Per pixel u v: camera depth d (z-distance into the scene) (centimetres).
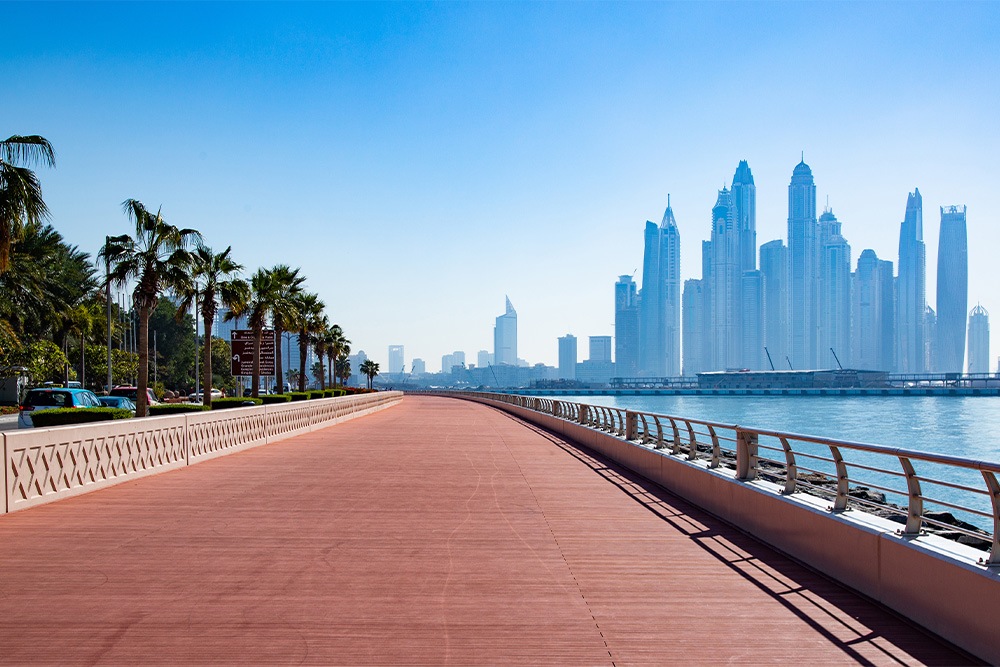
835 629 539
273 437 2280
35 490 1030
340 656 476
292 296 4688
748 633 530
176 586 632
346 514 995
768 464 1906
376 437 2531
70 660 465
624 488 1296
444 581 661
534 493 1225
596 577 682
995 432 7425
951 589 505
